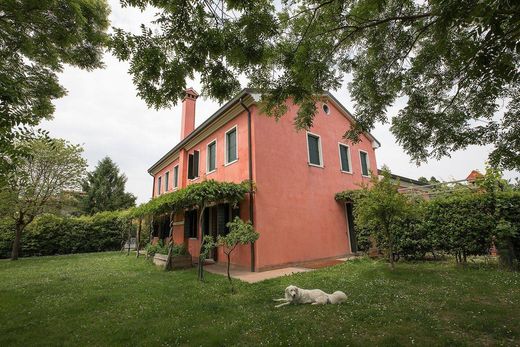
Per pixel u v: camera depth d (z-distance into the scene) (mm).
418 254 8664
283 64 4688
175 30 3688
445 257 8758
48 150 14398
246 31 3879
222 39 3855
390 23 4621
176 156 16703
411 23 4355
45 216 16359
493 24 2098
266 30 3914
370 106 5352
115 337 3709
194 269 9453
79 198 18609
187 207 10930
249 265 8891
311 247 10312
